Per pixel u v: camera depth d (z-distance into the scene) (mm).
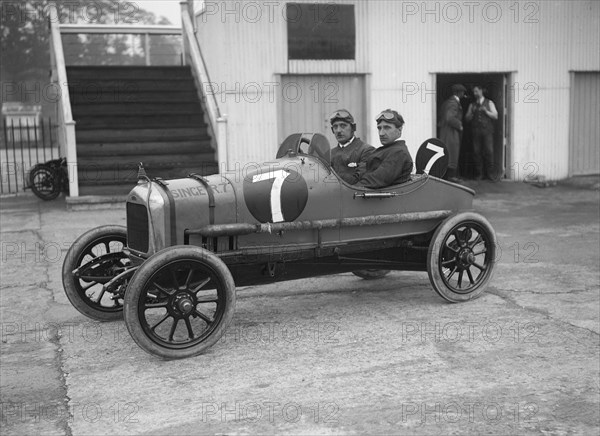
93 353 5129
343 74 13727
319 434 3805
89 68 15125
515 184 14602
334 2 13453
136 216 5332
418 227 6168
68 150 12039
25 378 4699
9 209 12539
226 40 13016
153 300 4918
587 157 15539
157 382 4555
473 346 5098
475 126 14688
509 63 14617
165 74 15477
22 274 7602
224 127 12609
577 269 7434
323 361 4859
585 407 4117
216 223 5207
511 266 7617
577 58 15062
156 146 13398
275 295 6652
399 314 5918
